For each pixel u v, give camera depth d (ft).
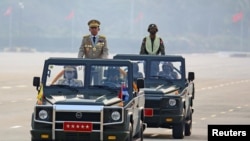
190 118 183.32
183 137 173.06
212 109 266.57
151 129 195.42
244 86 424.05
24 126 193.16
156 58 175.52
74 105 128.98
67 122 128.57
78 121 128.57
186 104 175.83
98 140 128.88
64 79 137.49
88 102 129.18
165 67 175.32
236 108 273.33
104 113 128.57
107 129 128.67
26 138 168.14
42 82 137.18
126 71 137.28
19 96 305.73
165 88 171.12
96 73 137.49
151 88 170.91
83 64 137.90
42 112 129.49
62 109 128.57
